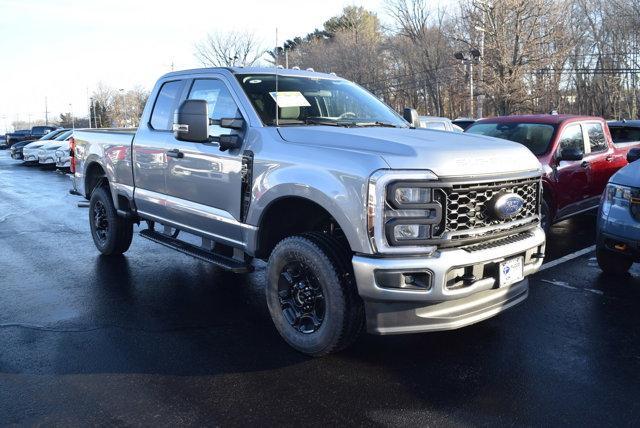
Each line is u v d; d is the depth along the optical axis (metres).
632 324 4.91
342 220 3.75
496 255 3.85
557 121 8.27
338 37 61.72
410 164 3.62
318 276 3.98
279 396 3.64
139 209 6.28
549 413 3.44
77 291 5.82
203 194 5.15
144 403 3.55
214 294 5.76
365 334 4.67
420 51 55.84
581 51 48.47
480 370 4.02
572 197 8.12
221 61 40.12
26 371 3.98
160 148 5.71
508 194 3.93
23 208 11.82
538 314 5.15
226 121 4.77
